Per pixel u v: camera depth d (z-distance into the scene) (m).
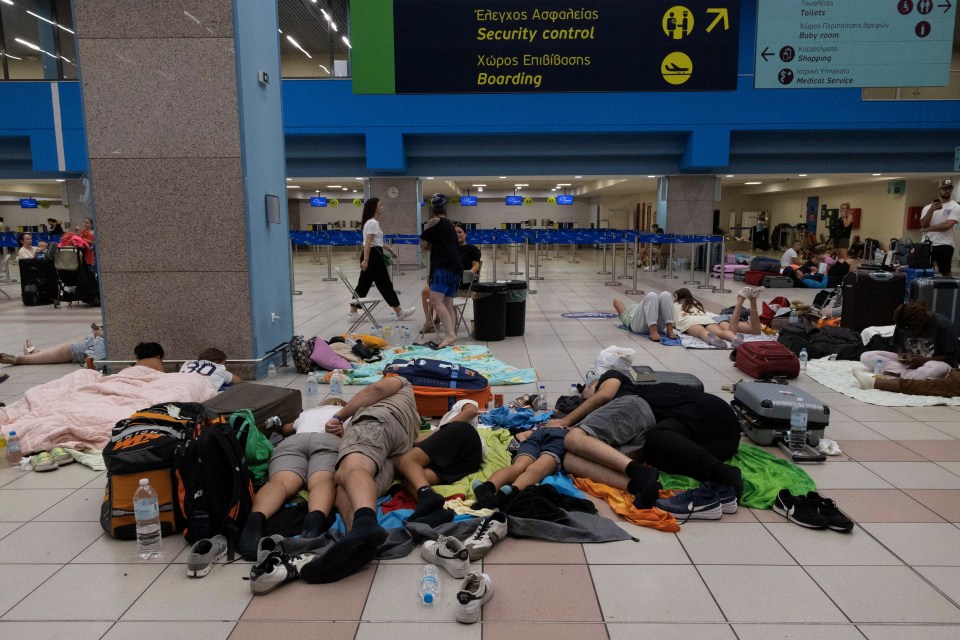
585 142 17.91
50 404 4.62
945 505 3.42
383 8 8.00
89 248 11.59
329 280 15.88
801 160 18.03
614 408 3.79
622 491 3.49
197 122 5.65
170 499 3.07
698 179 18.53
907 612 2.49
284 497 3.22
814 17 8.36
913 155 17.73
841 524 3.11
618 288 14.19
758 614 2.47
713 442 3.82
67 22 19.14
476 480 3.53
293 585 2.67
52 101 17.03
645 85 8.14
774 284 13.85
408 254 19.36
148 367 5.34
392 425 3.46
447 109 17.14
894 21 8.37
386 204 18.72
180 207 5.77
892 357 6.19
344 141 17.91
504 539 3.06
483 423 4.53
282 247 6.77
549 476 3.66
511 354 7.15
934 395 5.38
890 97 16.70
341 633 2.35
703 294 13.04
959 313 7.36
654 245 20.72
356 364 6.38
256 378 5.96
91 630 2.38
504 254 29.27
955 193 19.31
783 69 8.45
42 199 28.30
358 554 2.73
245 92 5.73
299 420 3.94
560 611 2.48
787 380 5.96
